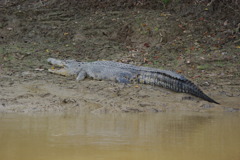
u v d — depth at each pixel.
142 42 28.16
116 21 30.56
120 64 20.61
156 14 31.52
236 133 9.82
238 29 28.78
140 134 9.52
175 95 17.30
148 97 16.80
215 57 25.20
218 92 18.52
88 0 33.78
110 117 12.75
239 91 18.78
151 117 12.91
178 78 17.86
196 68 23.47
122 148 7.90
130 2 33.44
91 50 26.73
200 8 31.98
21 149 7.70
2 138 8.78
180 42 27.81
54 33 28.94
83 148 7.83
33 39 28.11
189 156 7.31
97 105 15.12
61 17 31.33
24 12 31.20
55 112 13.87
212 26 29.78
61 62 21.92
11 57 24.31
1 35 28.19
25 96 16.14
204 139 8.98
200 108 15.33
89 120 11.89
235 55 25.45
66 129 10.05
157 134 9.56
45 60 24.28
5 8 32.38
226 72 22.64
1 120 11.68
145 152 7.57
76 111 14.20
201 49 26.64
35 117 12.47
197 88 17.08
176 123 11.52
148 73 19.33
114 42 28.34
